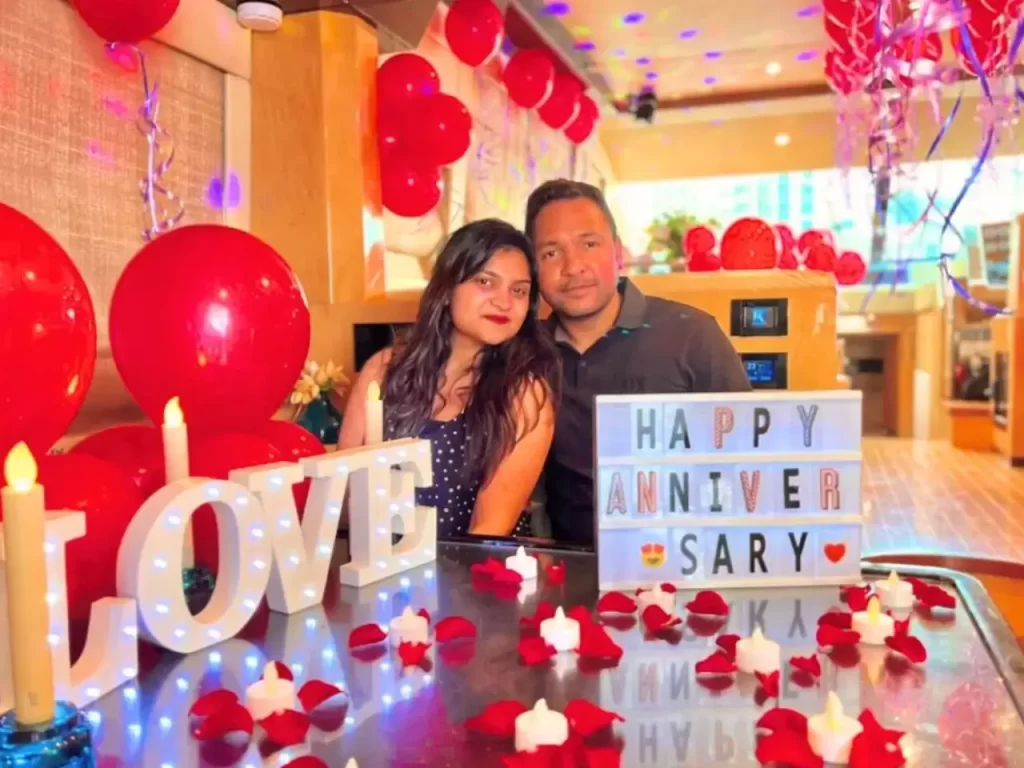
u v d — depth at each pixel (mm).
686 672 734
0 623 628
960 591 926
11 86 1188
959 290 2230
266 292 1031
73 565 797
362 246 1762
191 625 795
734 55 3818
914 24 1812
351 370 1708
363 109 1779
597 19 3238
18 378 756
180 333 980
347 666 761
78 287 829
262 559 862
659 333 1743
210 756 601
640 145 5977
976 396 6395
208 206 1629
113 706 687
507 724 619
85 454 900
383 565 1023
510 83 2576
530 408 1442
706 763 576
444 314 1437
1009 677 698
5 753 500
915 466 5148
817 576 963
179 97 1535
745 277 1984
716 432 954
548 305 1748
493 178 3199
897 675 715
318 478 955
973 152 4668
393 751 603
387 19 1861
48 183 1253
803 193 5844
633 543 958
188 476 883
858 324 6836
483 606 923
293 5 1706
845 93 2562
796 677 715
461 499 1430
